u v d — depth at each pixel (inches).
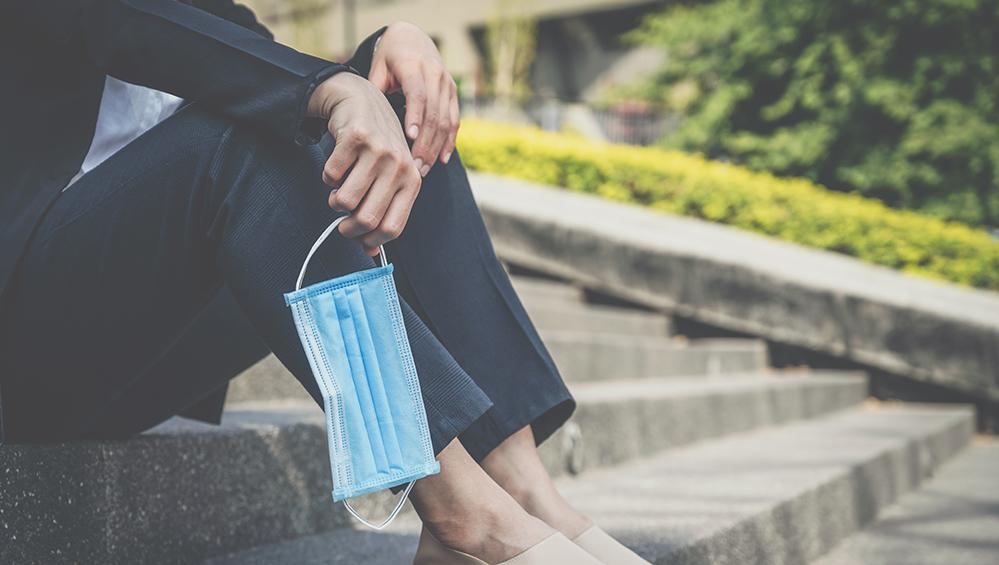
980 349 201.5
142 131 46.1
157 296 41.1
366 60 47.9
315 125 39.9
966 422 191.3
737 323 209.5
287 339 37.5
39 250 39.9
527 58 689.6
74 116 42.0
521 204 212.1
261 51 38.6
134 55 39.0
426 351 38.6
